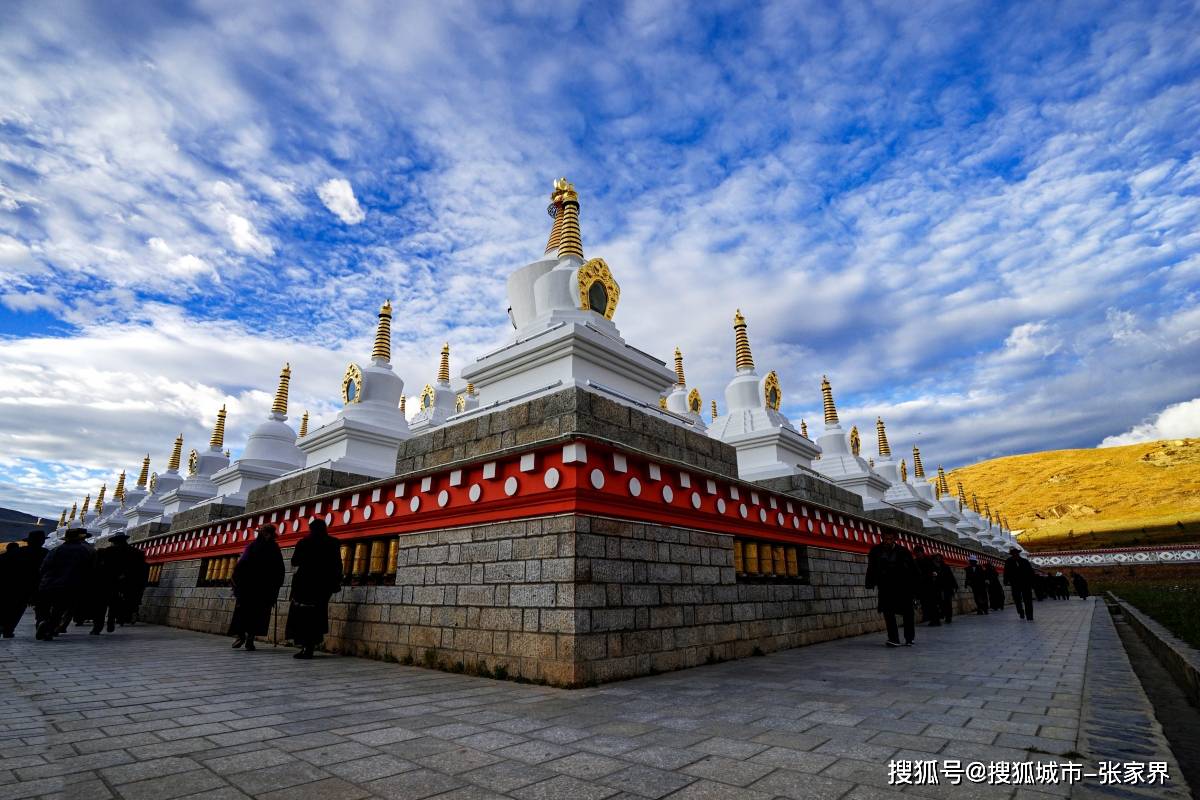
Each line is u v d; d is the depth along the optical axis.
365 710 5.51
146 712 5.39
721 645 9.23
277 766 3.85
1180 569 57.50
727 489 10.38
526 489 7.92
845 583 13.87
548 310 12.52
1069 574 63.09
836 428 21.92
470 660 7.98
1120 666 8.12
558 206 14.59
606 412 8.66
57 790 3.39
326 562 10.01
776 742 4.37
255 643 12.32
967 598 23.81
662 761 3.95
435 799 3.30
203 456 24.88
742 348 18.56
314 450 16.09
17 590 12.26
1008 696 6.05
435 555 9.06
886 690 6.43
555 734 4.63
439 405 22.75
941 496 39.38
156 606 18.16
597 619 7.17
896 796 3.30
